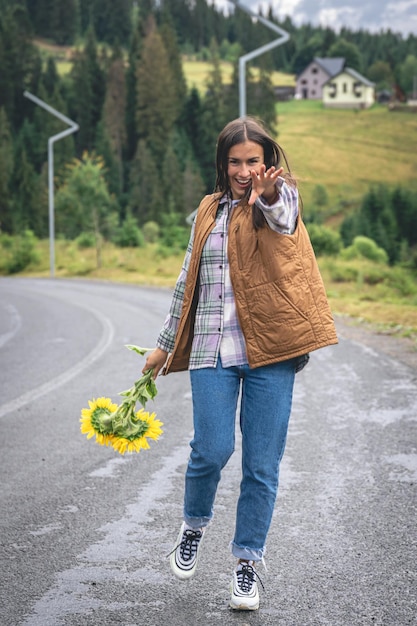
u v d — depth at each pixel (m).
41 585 3.90
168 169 105.06
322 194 91.19
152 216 100.50
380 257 40.66
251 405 3.63
